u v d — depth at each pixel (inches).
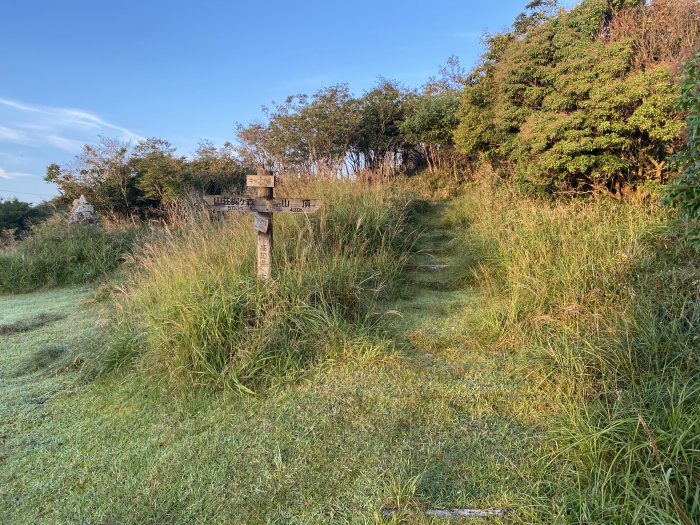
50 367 153.0
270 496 82.9
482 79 370.0
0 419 118.8
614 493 72.0
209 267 164.7
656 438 74.7
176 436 105.6
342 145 580.4
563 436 88.4
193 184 572.7
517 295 159.2
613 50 232.2
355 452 94.3
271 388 123.7
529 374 121.0
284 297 151.5
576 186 258.1
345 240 229.8
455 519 74.5
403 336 155.7
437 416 106.2
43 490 89.7
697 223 128.6
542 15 347.6
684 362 101.7
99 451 102.2
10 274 297.3
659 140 216.2
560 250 181.9
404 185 418.0
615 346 111.7
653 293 134.0
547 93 275.4
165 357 134.3
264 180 159.0
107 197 607.5
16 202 1169.4
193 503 82.7
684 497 66.1
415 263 243.4
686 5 237.0
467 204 334.6
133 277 237.8
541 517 72.4
